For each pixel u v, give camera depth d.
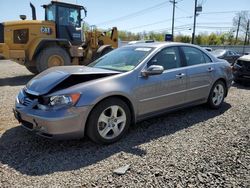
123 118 4.11
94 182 2.94
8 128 4.58
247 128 4.67
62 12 11.50
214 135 4.33
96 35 13.14
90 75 3.98
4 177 3.04
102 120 3.87
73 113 3.56
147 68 4.37
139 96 4.25
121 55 4.91
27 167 3.27
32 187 2.84
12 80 10.59
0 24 10.55
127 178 3.01
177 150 3.74
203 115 5.44
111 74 4.14
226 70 6.01
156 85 4.46
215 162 3.38
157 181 2.96
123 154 3.62
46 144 3.94
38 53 10.96
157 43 5.05
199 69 5.30
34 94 3.75
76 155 3.60
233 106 6.20
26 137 4.18
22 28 10.68
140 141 4.08
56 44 11.32
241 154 3.62
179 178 3.02
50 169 3.22
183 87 4.96
